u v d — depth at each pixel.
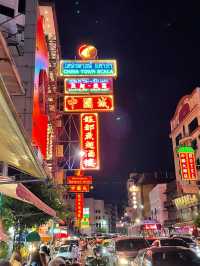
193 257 12.41
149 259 12.38
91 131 32.25
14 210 15.52
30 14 28.16
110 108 32.25
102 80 32.62
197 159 60.09
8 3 26.84
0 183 8.40
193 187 58.03
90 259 16.83
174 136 75.62
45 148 33.50
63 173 49.66
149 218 109.44
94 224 171.38
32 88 26.34
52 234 30.53
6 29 26.39
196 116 61.94
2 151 8.37
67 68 32.69
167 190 91.50
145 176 125.62
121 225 145.75
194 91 63.22
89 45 33.59
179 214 76.44
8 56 9.54
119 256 18.11
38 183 18.81
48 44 39.09
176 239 21.19
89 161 31.77
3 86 4.71
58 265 9.05
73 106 32.06
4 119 5.91
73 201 84.19
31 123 25.55
